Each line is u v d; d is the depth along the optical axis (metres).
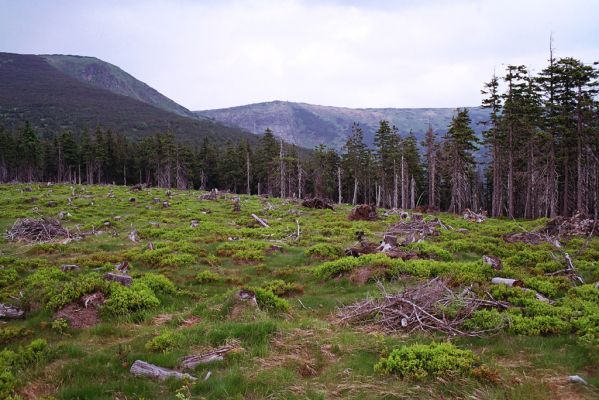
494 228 28.34
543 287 11.52
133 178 100.31
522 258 15.99
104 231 24.59
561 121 41.75
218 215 33.69
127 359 7.49
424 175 85.81
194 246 18.89
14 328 8.95
